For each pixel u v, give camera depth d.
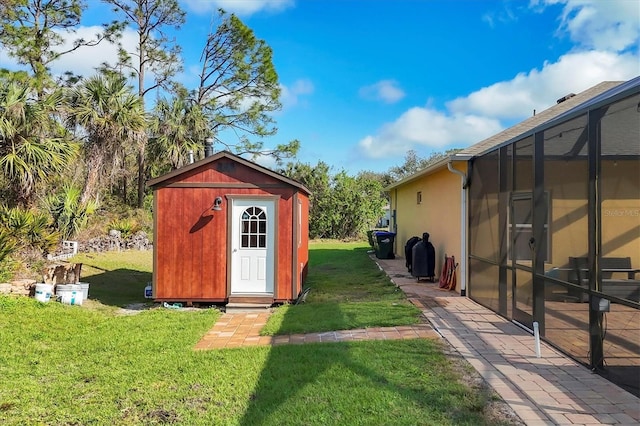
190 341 5.78
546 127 5.17
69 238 13.84
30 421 3.53
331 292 9.59
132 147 16.95
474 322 6.30
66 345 5.64
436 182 10.89
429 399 3.68
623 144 4.11
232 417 3.50
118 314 7.84
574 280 4.66
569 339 4.75
